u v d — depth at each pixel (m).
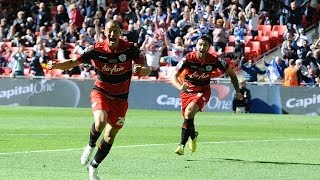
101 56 13.24
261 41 41.31
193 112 16.91
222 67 17.30
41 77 37.88
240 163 16.00
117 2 46.34
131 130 24.42
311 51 37.03
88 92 37.03
